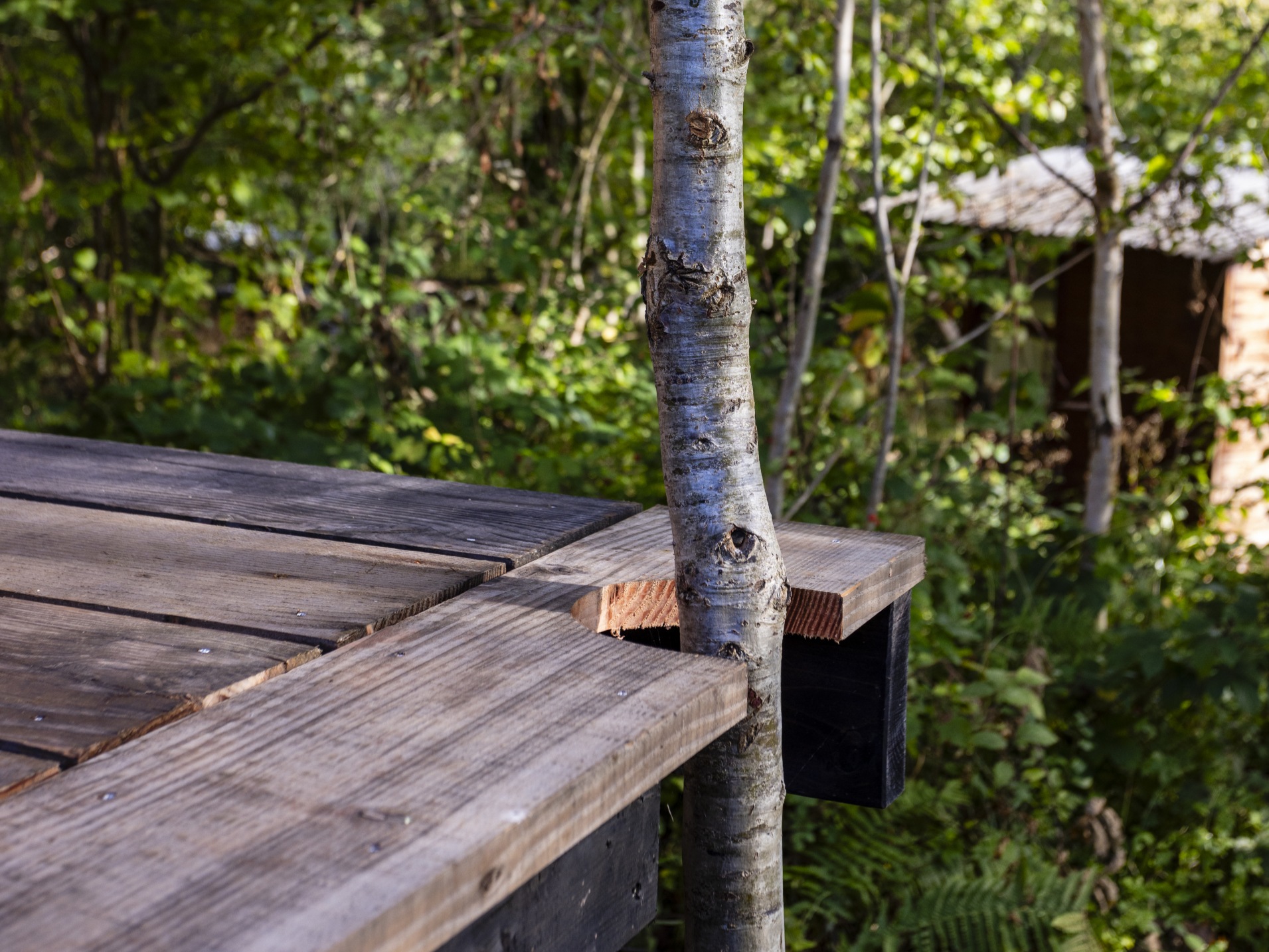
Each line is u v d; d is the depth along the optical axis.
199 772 0.84
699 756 1.22
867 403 4.87
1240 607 4.36
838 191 5.47
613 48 6.29
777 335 5.20
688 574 1.19
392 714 0.94
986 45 5.16
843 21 3.96
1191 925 4.07
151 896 0.67
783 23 5.15
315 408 5.09
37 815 0.77
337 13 5.30
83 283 6.72
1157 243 5.62
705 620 1.19
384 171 6.82
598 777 0.85
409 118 6.11
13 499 1.72
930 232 5.13
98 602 1.23
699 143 1.14
